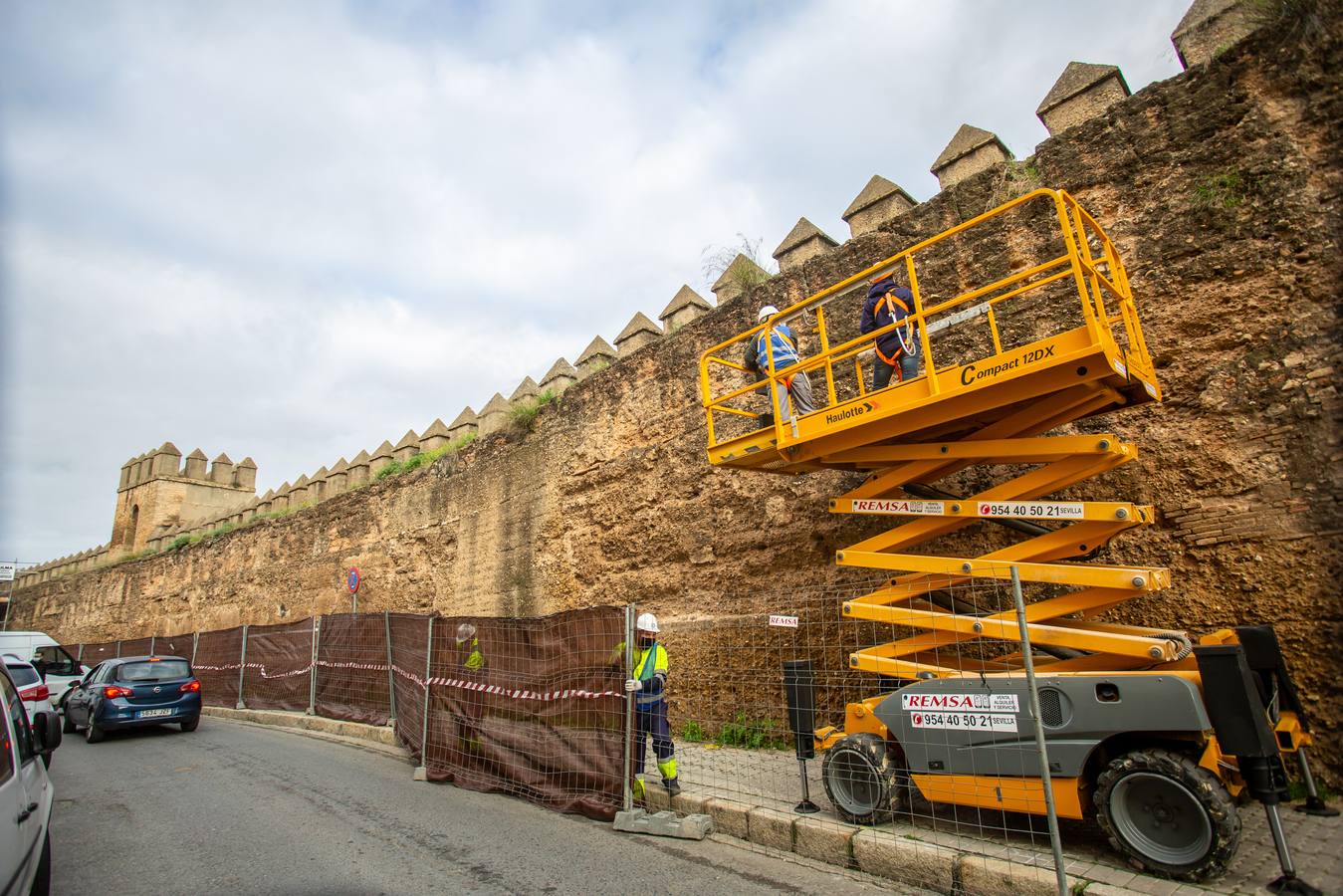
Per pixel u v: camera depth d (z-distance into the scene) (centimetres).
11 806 361
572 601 1245
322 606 2012
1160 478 648
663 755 661
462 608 1528
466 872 521
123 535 3534
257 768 968
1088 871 427
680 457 1095
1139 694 430
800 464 693
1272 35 645
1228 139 657
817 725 834
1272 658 464
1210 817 396
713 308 1136
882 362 633
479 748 802
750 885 484
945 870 457
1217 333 636
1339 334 575
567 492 1299
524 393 1473
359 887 496
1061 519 511
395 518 1817
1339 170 597
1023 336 752
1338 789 528
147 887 513
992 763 483
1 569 3919
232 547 2497
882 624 784
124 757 1116
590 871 517
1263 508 590
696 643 996
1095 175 732
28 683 1205
